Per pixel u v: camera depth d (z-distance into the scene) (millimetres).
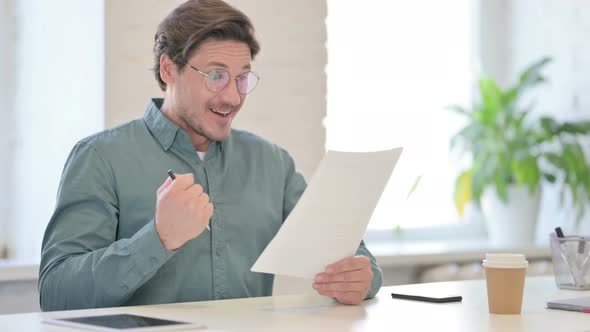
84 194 1894
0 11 3014
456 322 1456
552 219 4199
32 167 2936
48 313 1517
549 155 3879
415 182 3914
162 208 1649
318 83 3117
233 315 1527
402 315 1547
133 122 2051
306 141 3092
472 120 4109
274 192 2168
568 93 4086
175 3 2779
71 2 2783
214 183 2045
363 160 1703
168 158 2012
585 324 1438
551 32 4172
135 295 1896
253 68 2982
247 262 2062
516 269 1553
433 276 3457
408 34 4148
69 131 2779
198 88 1928
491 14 4387
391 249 3572
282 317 1508
